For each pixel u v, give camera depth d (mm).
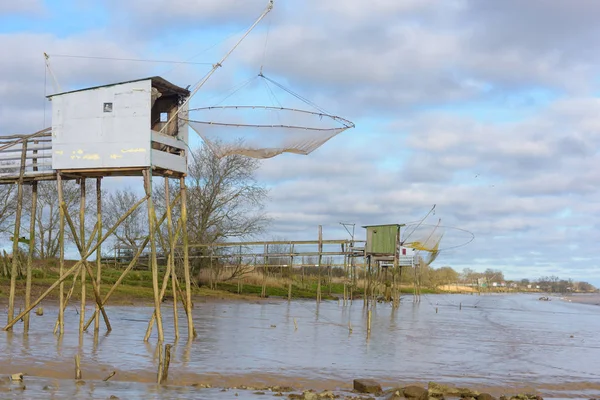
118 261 54062
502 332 28547
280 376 14594
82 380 12898
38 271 37312
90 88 18422
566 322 38625
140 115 17969
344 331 24984
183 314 29219
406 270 91750
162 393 11953
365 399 12211
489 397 12531
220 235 51125
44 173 19344
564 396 14188
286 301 46562
